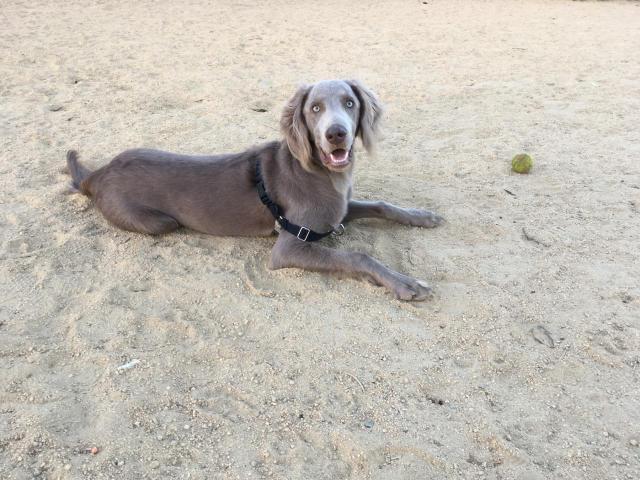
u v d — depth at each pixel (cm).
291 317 122
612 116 234
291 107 138
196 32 389
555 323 121
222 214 148
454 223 158
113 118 232
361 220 162
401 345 115
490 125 228
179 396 102
